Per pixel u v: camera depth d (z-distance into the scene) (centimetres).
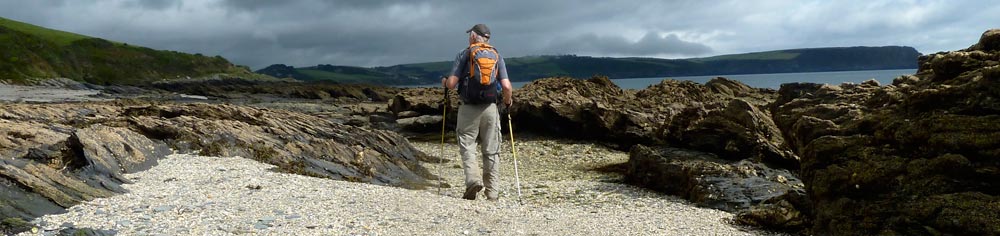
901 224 734
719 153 1675
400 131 3206
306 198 911
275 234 683
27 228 653
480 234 732
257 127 1738
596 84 3884
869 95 1247
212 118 1903
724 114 1717
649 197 1405
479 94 1053
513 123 3019
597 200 1333
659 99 3519
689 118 1886
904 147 784
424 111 3378
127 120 1554
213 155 1416
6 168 782
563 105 2842
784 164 1548
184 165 1212
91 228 666
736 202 1208
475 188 1060
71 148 996
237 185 1012
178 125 1549
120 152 1120
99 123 1605
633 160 1633
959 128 738
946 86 809
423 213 833
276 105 5819
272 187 1012
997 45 912
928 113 784
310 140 1762
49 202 753
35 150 946
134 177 1036
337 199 916
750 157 1591
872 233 754
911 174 754
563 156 2309
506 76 1078
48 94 7112
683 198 1400
